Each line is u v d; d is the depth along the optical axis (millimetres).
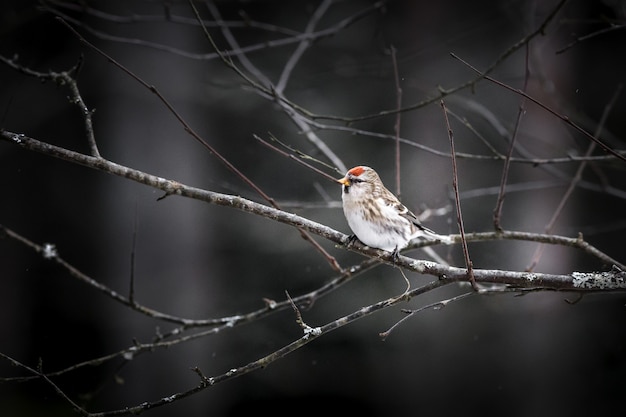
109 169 6328
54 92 16891
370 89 15391
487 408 14930
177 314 15078
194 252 15312
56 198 17219
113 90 16156
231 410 15242
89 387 15602
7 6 16469
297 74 14852
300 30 16109
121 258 15805
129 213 15742
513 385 14992
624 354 14797
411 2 15891
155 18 10328
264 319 15219
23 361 16672
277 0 16078
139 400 14953
